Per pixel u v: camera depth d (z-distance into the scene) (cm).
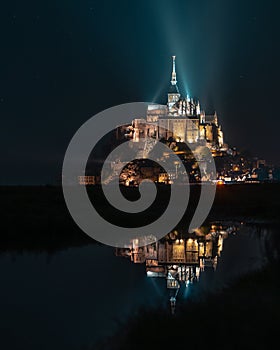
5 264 3738
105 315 2198
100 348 1662
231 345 1368
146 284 2986
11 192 9025
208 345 1402
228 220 7769
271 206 9506
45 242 5003
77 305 2416
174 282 2980
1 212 6475
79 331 1973
